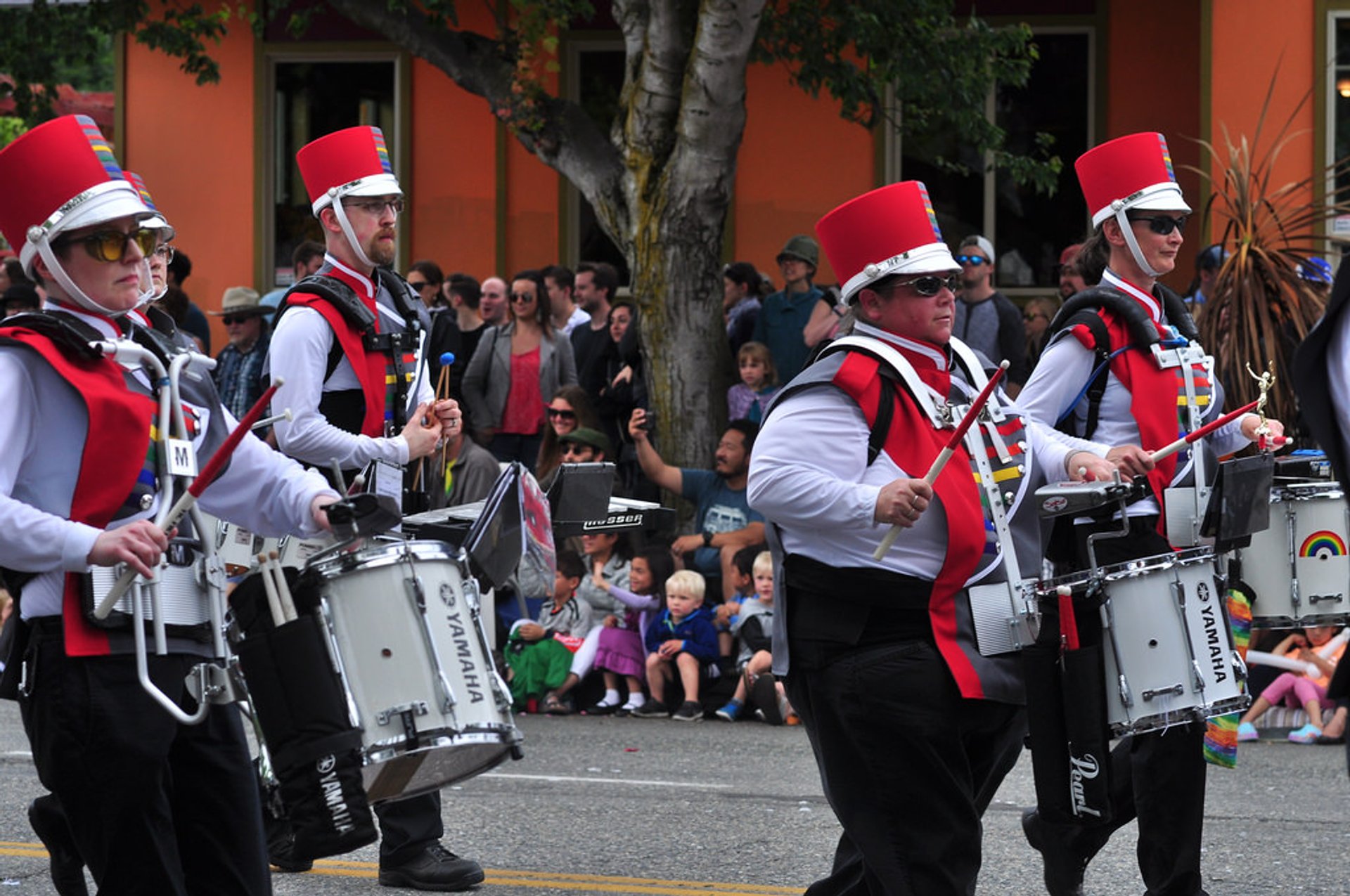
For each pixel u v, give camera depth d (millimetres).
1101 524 13914
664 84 31844
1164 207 14328
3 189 9969
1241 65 35781
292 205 44469
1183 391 14148
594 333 32500
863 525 10617
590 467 13461
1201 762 13219
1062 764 11062
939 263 11227
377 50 43562
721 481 28188
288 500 10727
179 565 10062
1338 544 15453
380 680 10203
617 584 27344
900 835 10680
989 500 11086
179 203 44719
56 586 9781
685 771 21938
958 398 11375
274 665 9875
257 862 10195
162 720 9812
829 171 41062
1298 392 8195
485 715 10359
